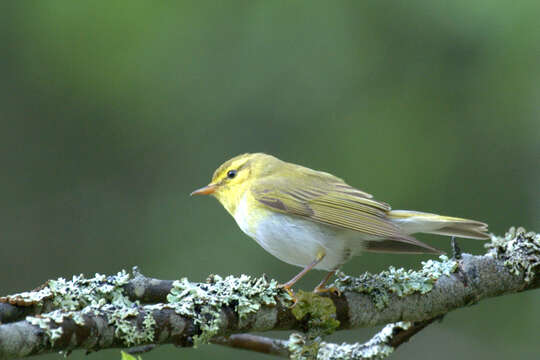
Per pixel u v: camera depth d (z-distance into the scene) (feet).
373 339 23.07
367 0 44.24
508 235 23.29
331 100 43.57
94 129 44.50
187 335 17.71
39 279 41.93
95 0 43.32
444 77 42.80
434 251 20.97
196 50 44.57
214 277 19.51
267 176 28.02
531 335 37.55
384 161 41.73
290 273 39.14
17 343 15.12
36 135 44.09
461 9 41.68
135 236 42.57
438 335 38.55
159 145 44.34
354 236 25.02
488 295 22.17
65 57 43.78
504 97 41.81
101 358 34.12
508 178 41.01
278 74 44.29
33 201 43.37
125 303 18.80
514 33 40.78
